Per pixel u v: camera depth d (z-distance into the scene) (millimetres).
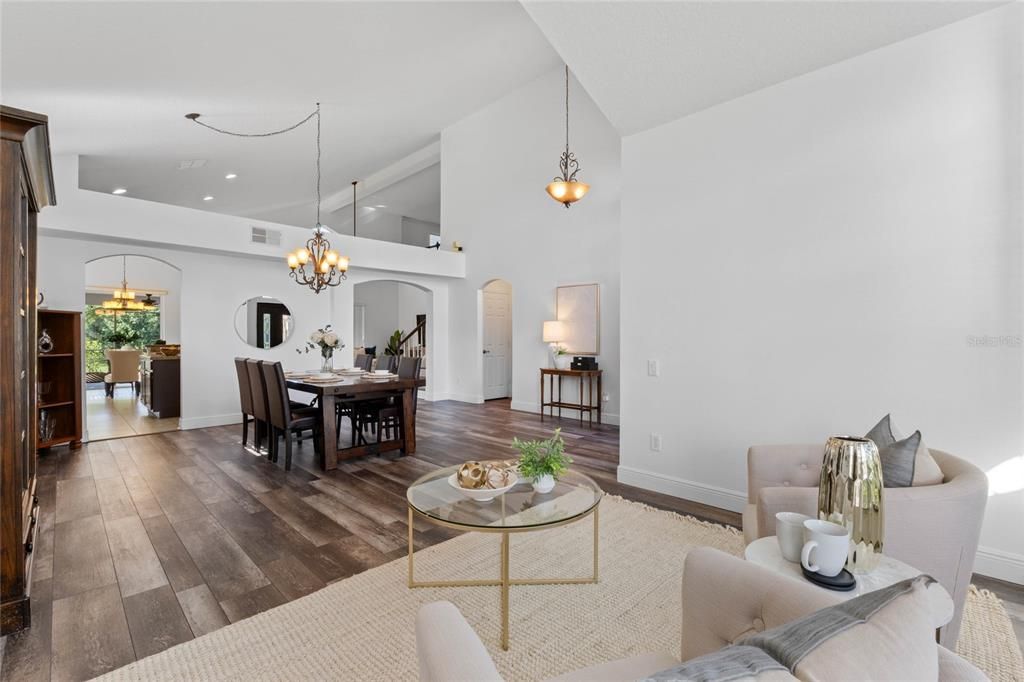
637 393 3555
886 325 2488
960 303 2293
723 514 3031
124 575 2330
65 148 4484
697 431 3227
